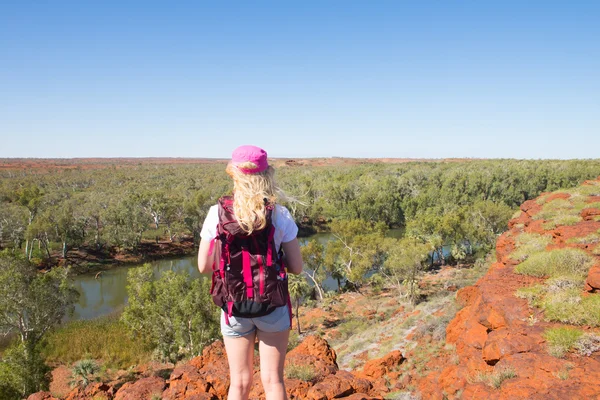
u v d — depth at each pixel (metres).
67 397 7.59
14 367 27.28
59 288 33.12
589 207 15.20
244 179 2.20
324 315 45.00
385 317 40.22
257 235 2.17
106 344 38.28
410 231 68.00
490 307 9.12
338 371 6.88
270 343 2.40
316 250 53.38
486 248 65.75
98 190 121.19
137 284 36.75
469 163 168.12
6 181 139.62
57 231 68.50
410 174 113.25
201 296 31.91
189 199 93.31
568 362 6.02
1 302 30.19
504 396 5.88
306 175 156.25
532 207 19.81
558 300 7.79
